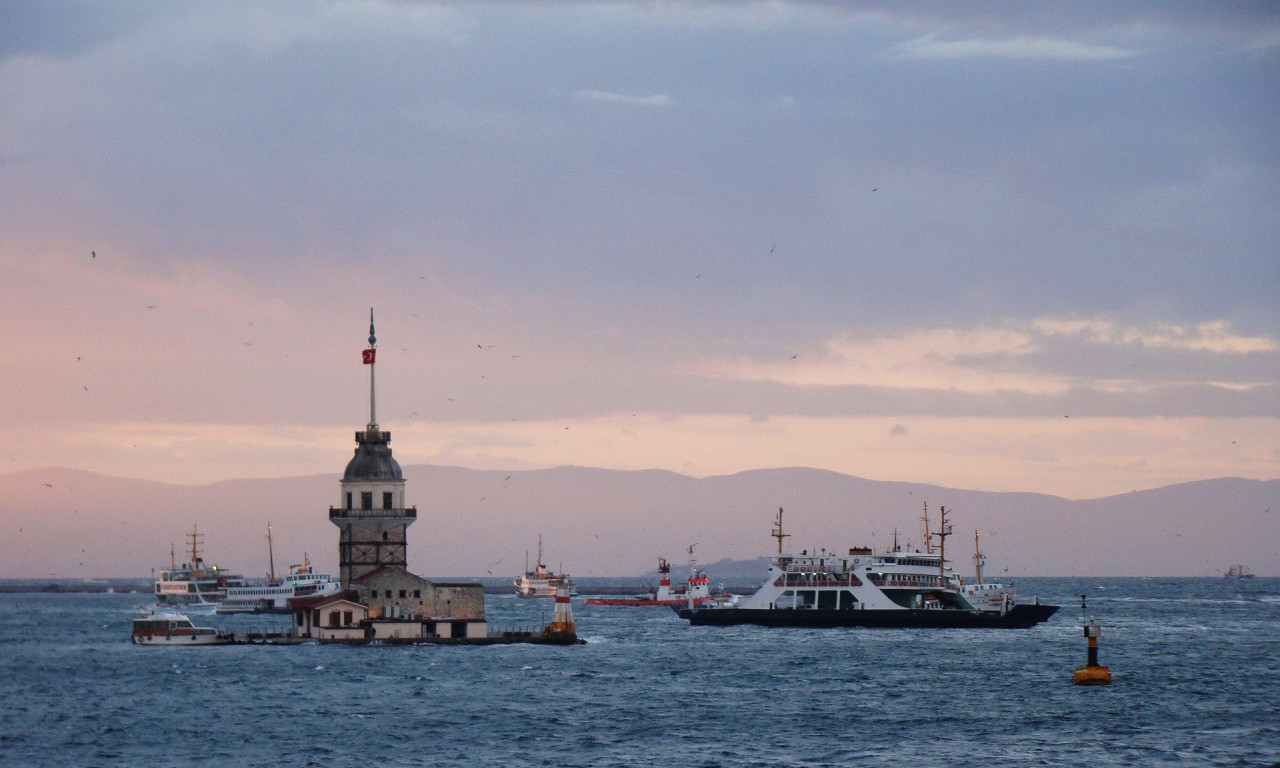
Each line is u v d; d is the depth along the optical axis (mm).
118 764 166375
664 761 165500
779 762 164625
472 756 169125
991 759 166000
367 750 173250
